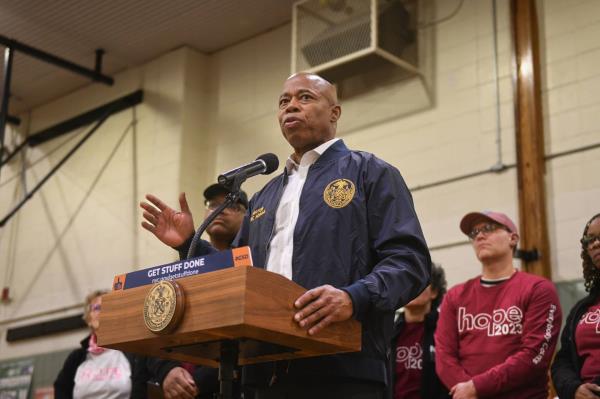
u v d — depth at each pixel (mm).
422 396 4164
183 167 7578
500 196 5559
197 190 7609
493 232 4098
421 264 2230
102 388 4926
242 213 4043
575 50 5535
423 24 6402
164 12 7551
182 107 7746
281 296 1911
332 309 1977
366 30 6246
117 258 7871
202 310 1894
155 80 8086
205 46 8000
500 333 3838
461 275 5594
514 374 3633
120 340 2070
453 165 5887
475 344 3896
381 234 2289
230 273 1876
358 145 6520
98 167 8359
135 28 7805
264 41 7641
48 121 9039
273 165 2613
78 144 8242
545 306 3799
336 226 2309
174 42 7953
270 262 2377
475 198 5691
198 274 1980
